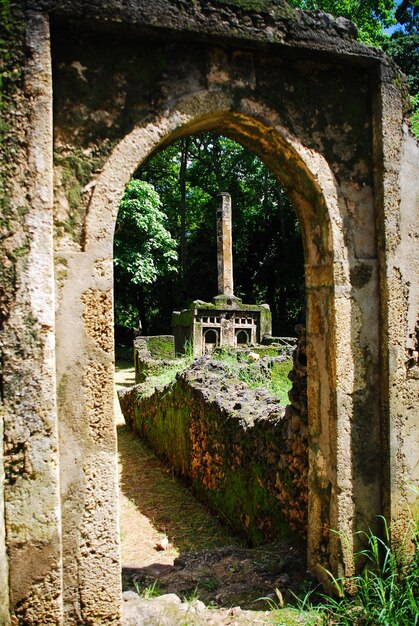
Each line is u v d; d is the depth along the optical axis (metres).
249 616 2.75
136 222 16.34
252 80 2.85
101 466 2.57
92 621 2.56
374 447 3.04
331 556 2.99
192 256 23.56
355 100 3.05
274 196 24.72
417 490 3.04
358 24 17.50
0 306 2.36
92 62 2.59
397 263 3.02
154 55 2.69
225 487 4.62
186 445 5.65
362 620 2.67
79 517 2.54
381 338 3.03
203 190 25.64
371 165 3.07
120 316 23.84
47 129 2.40
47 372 2.41
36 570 2.41
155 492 5.50
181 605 2.81
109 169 2.59
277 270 22.53
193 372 5.88
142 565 3.74
